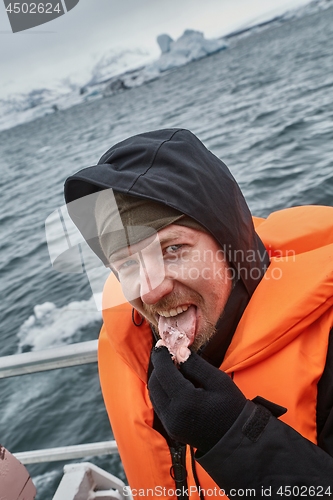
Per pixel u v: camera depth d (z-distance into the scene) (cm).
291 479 98
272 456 99
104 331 158
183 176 114
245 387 119
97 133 3005
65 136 3462
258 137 1276
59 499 161
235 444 99
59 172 2222
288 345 117
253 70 3073
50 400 544
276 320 116
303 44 3553
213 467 101
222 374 105
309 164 898
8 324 713
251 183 880
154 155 117
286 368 114
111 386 152
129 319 139
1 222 1547
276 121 1427
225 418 101
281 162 966
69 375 577
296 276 120
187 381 104
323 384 114
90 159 2294
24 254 1052
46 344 625
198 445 102
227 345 126
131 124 2814
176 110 2617
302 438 102
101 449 168
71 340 617
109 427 484
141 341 142
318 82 1891
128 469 146
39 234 1204
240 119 1669
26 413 536
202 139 1514
